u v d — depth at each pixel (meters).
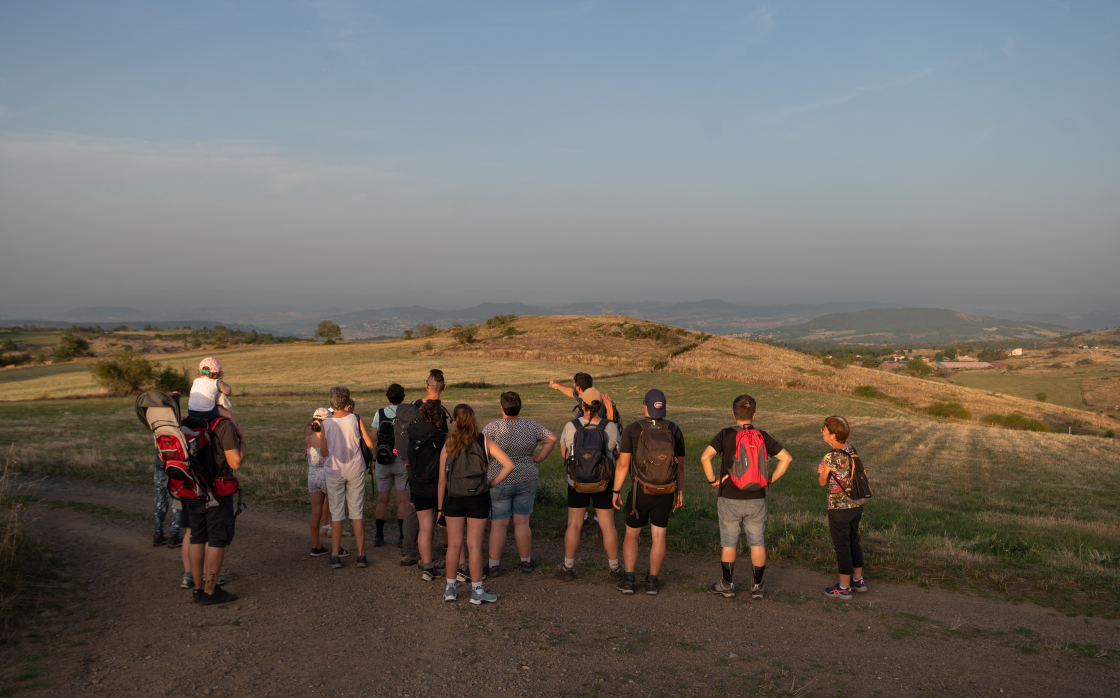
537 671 4.02
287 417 26.47
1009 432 36.94
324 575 6.27
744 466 5.43
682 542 7.66
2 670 3.79
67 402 35.81
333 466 6.40
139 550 6.97
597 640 4.59
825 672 4.03
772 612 5.25
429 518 6.00
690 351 78.88
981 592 5.84
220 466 5.25
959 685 3.85
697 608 5.35
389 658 4.21
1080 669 4.11
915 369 104.69
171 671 3.92
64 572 5.93
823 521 8.63
